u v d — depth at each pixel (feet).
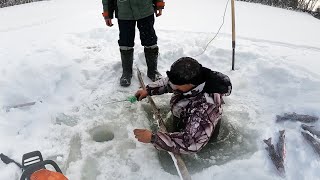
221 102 10.39
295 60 14.37
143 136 9.15
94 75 14.02
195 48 15.74
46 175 8.52
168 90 11.30
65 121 11.75
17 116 11.55
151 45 13.37
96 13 21.27
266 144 10.59
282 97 12.64
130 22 12.86
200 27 18.89
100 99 12.85
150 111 12.37
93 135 11.37
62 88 13.29
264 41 17.06
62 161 10.10
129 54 13.33
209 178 9.62
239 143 10.91
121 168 9.95
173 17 20.81
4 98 12.15
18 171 9.44
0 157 9.77
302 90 12.67
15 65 13.43
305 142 10.53
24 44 15.76
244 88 13.39
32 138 10.86
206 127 9.17
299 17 23.15
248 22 20.65
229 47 15.67
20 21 20.15
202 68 9.75
